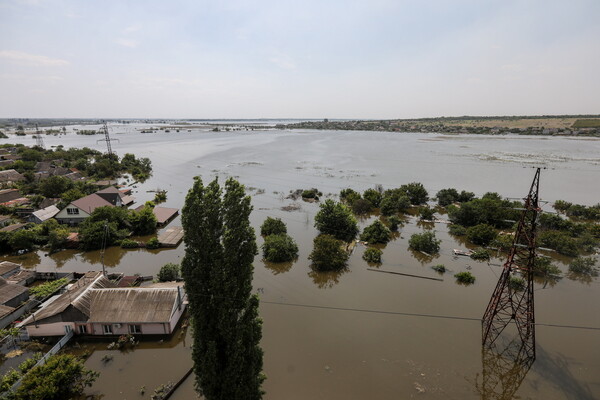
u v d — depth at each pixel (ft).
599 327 106.63
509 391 81.92
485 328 104.53
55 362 78.28
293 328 105.91
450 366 89.76
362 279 139.03
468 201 228.84
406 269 147.84
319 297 124.77
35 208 218.79
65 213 195.62
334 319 110.83
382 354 94.22
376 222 183.83
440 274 143.23
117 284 122.52
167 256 160.97
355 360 91.86
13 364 87.15
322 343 98.78
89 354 93.45
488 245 171.63
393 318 111.45
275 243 156.76
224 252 62.75
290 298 124.06
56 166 354.13
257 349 65.51
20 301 111.86
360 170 376.89
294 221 212.43
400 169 379.96
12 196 244.83
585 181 312.71
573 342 99.19
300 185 307.78
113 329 98.37
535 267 140.67
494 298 101.76
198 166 407.64
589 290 129.59
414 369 88.63
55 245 165.58
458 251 165.07
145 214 188.85
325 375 86.38
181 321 105.81
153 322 97.19
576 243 163.53
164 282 122.52
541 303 120.37
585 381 84.84
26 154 393.29
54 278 133.18
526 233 92.79
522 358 92.63
